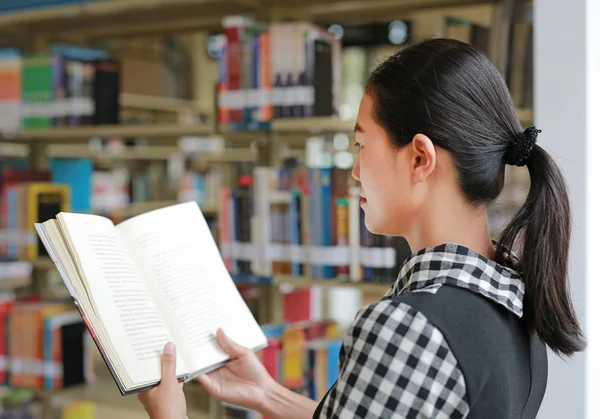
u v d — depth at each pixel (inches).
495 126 38.9
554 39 74.3
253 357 54.2
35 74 120.9
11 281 121.3
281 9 108.6
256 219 99.6
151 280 51.8
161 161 174.9
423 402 34.1
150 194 175.3
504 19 87.7
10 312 117.5
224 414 101.6
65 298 126.0
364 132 41.1
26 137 125.1
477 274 37.4
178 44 166.6
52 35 136.0
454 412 34.2
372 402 34.6
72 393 113.3
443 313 35.2
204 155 165.6
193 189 170.2
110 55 137.9
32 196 120.3
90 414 128.4
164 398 46.0
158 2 107.6
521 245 40.1
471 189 38.6
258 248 99.7
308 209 95.7
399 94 39.2
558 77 74.3
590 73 73.1
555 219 38.9
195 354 51.1
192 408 108.4
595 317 73.7
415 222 40.4
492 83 39.4
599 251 74.7
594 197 73.9
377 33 115.3
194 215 56.1
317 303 119.9
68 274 46.4
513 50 86.7
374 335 35.0
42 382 115.5
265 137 106.0
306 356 95.6
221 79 102.3
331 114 98.1
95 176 165.9
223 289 54.9
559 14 73.8
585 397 72.6
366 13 110.0
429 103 38.1
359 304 121.7
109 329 45.6
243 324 54.5
